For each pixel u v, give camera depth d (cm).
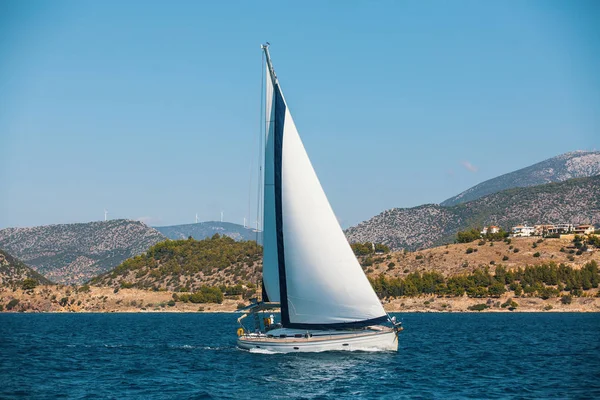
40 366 5728
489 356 6338
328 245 5338
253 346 5778
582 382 4738
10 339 8706
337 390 4381
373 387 4466
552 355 6456
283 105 5491
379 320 5353
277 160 5484
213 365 5594
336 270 5331
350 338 5531
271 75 5606
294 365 5225
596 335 9075
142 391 4456
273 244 5662
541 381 4781
